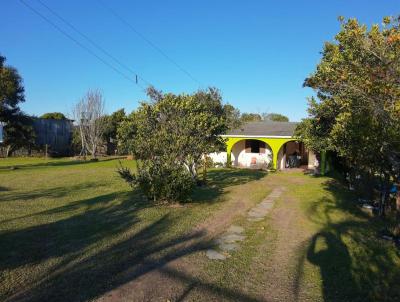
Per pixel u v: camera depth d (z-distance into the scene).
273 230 8.60
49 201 11.73
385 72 6.47
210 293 5.04
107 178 18.67
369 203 12.05
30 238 7.31
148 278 5.46
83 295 4.81
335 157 21.98
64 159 35.72
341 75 7.09
